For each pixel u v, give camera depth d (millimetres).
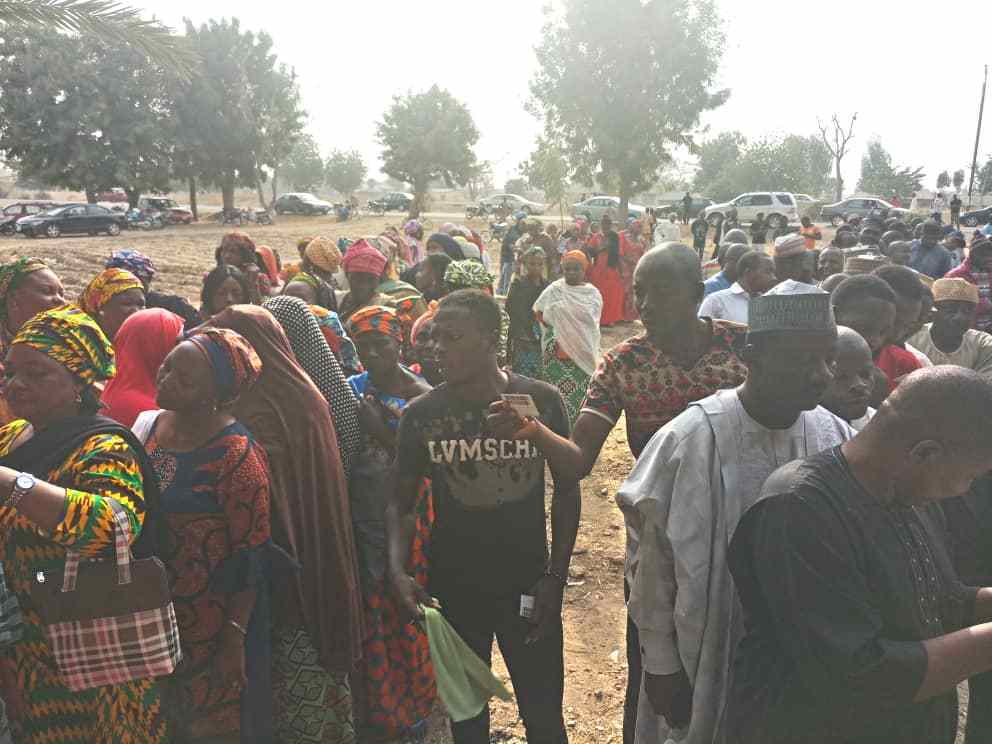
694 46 32656
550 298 7238
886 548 1900
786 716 2045
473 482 2844
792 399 2326
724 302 5676
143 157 46625
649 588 2482
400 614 3449
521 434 2623
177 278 18609
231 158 50812
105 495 2209
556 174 36281
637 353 3057
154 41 7398
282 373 3057
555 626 2945
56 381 2320
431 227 44281
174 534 2693
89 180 44906
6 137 43250
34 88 43031
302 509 3039
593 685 4078
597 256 14453
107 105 44344
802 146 69125
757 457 2420
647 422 3070
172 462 2711
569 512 2939
